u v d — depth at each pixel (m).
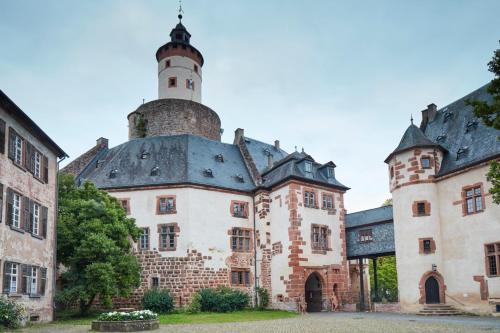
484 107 14.22
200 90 47.06
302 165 34.72
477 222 26.89
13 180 20.69
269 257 34.44
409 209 30.44
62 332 18.36
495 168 15.40
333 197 35.72
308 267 32.38
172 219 33.00
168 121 42.38
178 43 46.06
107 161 37.72
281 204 34.00
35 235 22.77
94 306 31.52
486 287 25.95
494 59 14.20
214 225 33.84
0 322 18.92
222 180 35.78
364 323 21.89
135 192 34.00
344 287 34.34
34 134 23.30
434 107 35.62
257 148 41.53
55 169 26.30
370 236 35.53
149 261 32.62
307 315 28.59
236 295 32.12
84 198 29.20
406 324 21.08
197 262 32.34
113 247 26.55
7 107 20.03
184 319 25.59
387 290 58.94
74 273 26.66
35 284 22.84
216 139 45.31
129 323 19.28
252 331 18.64
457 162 29.12
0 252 19.11
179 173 34.47
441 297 28.59
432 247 29.27
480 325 20.19
